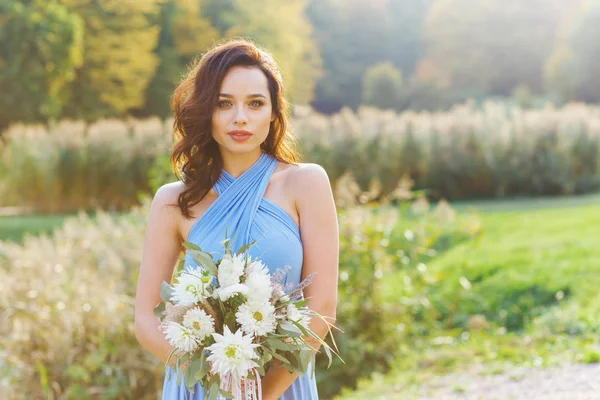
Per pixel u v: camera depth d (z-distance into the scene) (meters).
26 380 4.78
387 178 14.67
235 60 2.14
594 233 8.83
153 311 2.12
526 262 7.89
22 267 5.50
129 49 26.81
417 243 6.57
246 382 1.97
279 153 2.30
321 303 2.11
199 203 2.25
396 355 6.10
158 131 15.45
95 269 5.63
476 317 6.86
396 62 49.97
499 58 49.41
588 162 15.34
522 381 4.82
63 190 15.28
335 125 14.88
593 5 42.72
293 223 2.16
